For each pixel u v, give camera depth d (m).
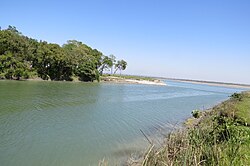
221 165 6.40
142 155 12.39
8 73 55.09
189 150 6.73
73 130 17.33
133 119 22.70
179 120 23.44
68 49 78.12
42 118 20.11
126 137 16.30
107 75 105.38
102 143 14.80
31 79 60.78
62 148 13.55
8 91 34.88
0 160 11.49
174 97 49.84
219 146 7.29
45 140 14.68
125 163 11.59
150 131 18.31
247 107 20.30
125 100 37.03
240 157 6.90
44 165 11.32
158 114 26.53
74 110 24.80
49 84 52.84
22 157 12.02
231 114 14.79
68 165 11.46
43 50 63.50
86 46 96.19
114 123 20.48
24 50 61.03
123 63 117.31
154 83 108.19
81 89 48.09
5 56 54.97
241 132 8.73
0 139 14.21
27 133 15.77
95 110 25.92
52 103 27.72
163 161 6.75
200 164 6.69
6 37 57.25
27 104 25.66
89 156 12.60
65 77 70.12
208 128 9.57
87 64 76.38
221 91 93.31
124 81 96.38
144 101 37.91
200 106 37.16
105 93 44.81
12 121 18.34
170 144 8.30
